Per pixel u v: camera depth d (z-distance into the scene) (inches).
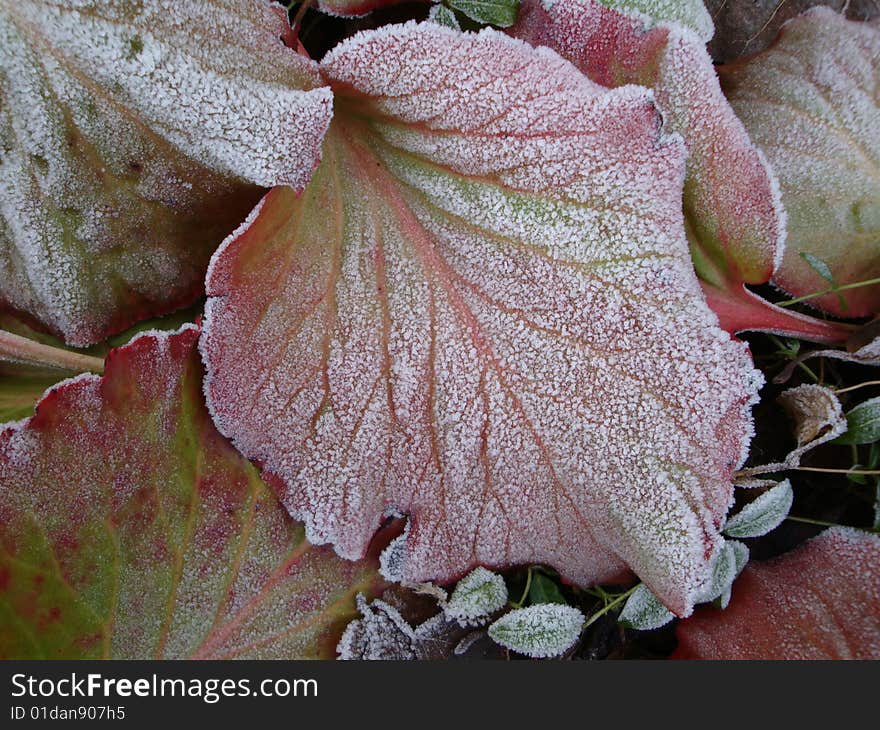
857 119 17.6
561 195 16.6
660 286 16.5
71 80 15.7
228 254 16.0
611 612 18.5
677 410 16.6
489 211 16.9
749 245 17.0
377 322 16.9
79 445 16.5
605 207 16.5
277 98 15.9
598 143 16.3
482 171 16.8
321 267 16.8
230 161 16.0
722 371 16.5
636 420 16.7
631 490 16.8
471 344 17.0
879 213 17.7
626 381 16.7
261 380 16.7
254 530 17.1
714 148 16.8
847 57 17.6
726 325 17.4
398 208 17.1
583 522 17.1
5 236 16.4
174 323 17.6
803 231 18.0
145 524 16.8
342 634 17.3
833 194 17.8
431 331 17.0
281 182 16.0
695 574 16.6
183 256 16.9
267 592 17.2
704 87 16.7
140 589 16.8
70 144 16.0
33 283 16.7
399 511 17.2
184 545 16.9
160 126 15.9
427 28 16.1
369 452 17.0
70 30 15.4
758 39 18.3
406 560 17.2
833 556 17.9
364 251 17.0
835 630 17.5
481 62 16.2
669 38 16.7
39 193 16.2
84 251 16.6
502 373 17.0
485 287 17.0
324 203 17.0
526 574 18.0
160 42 15.5
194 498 16.9
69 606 16.6
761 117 17.8
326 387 16.8
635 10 17.0
